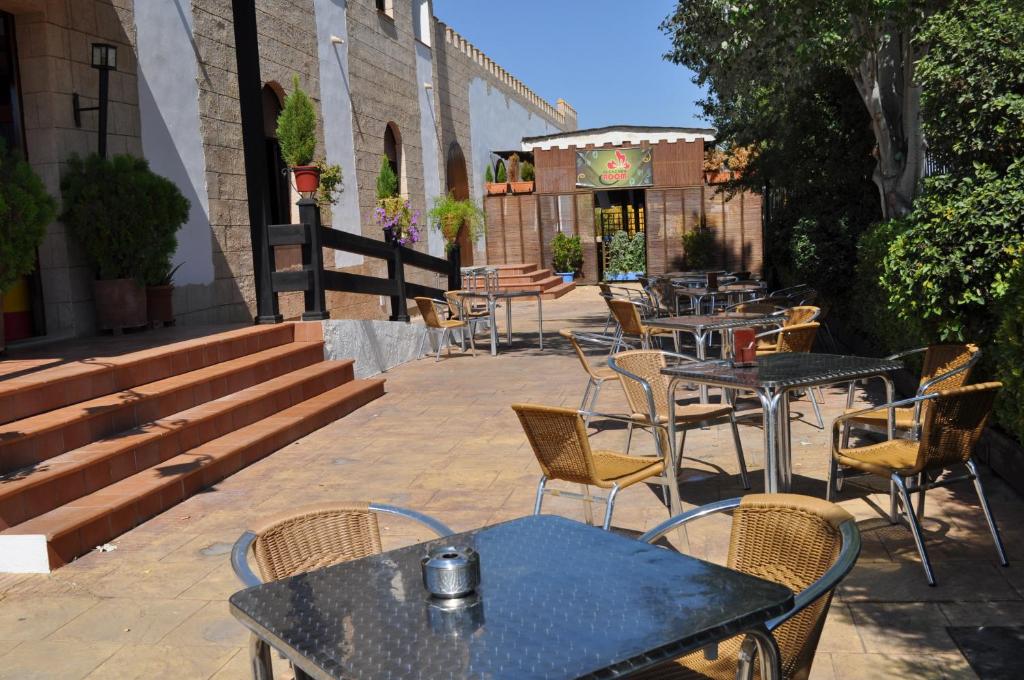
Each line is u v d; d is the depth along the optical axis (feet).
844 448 16.65
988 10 20.16
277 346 29.32
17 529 15.17
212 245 36.58
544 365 36.50
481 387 31.63
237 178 38.75
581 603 6.50
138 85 31.94
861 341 33.47
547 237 87.35
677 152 84.07
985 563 13.05
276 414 25.17
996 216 18.74
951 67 20.44
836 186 39.60
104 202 27.61
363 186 55.57
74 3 28.43
